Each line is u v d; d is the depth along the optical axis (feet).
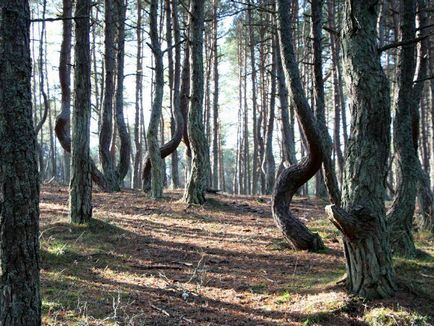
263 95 85.35
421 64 29.63
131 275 20.71
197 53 39.58
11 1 11.15
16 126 11.03
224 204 41.78
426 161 77.92
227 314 16.49
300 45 79.61
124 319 14.83
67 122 48.88
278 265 23.56
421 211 34.76
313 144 25.72
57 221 27.94
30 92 11.48
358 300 16.69
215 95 81.71
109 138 49.11
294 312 16.70
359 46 17.43
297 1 60.54
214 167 85.97
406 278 19.27
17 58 11.15
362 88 17.24
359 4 17.43
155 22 41.22
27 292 11.09
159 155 42.88
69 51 48.75
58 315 14.98
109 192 47.60
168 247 26.14
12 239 10.94
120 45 50.16
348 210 17.16
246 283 20.40
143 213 35.86
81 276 19.88
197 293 18.72
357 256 17.15
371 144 17.08
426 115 88.43
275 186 27.84
